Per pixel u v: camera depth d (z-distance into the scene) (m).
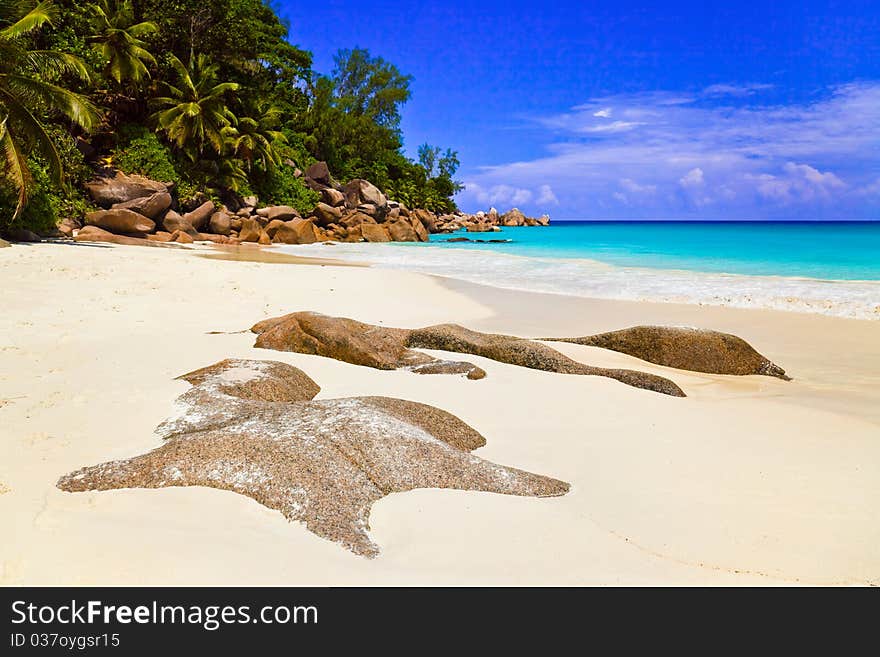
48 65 23.72
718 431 5.84
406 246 38.50
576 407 6.54
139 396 5.81
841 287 16.64
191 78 38.50
